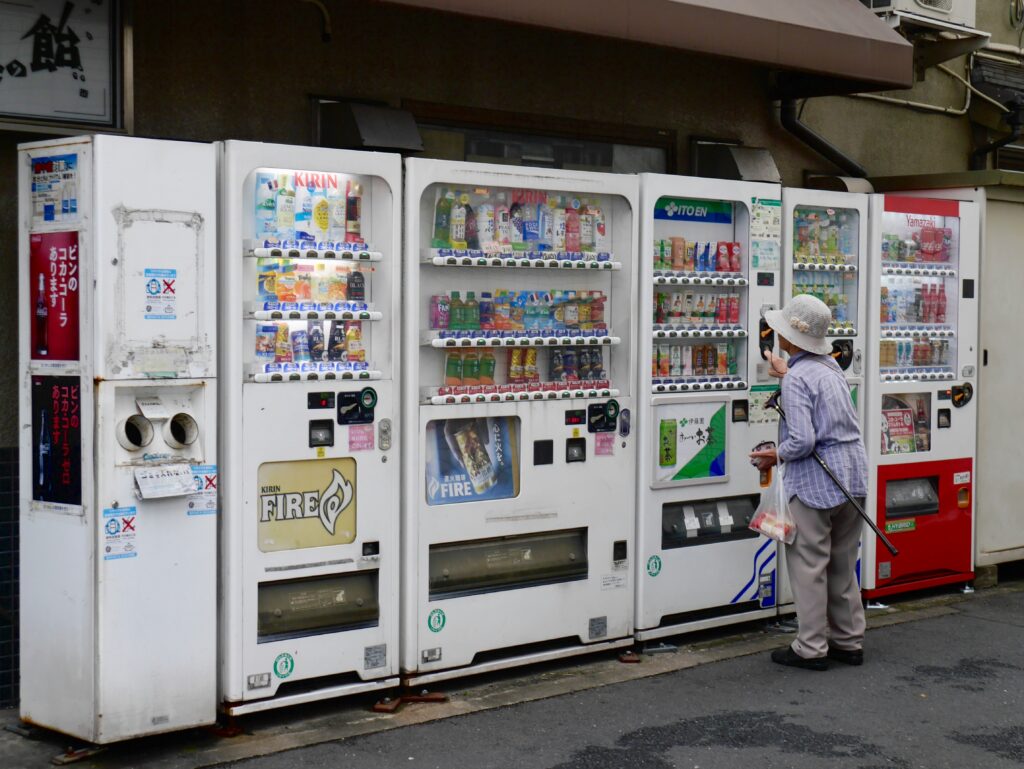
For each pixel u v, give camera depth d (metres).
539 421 5.78
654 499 6.20
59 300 4.64
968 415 7.70
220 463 4.91
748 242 6.56
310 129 6.20
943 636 6.70
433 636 5.47
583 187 5.87
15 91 5.15
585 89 7.29
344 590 5.23
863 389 7.18
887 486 7.36
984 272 7.77
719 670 5.99
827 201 6.91
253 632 4.95
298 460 5.04
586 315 6.05
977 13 9.70
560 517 5.88
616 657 6.19
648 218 6.09
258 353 5.03
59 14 5.24
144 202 4.59
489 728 5.12
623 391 6.12
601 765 4.71
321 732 5.04
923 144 9.40
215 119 5.87
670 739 5.01
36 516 4.76
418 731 5.07
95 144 4.47
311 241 5.05
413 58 6.55
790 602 6.86
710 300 6.50
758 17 6.76
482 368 5.68
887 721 5.26
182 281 4.70
